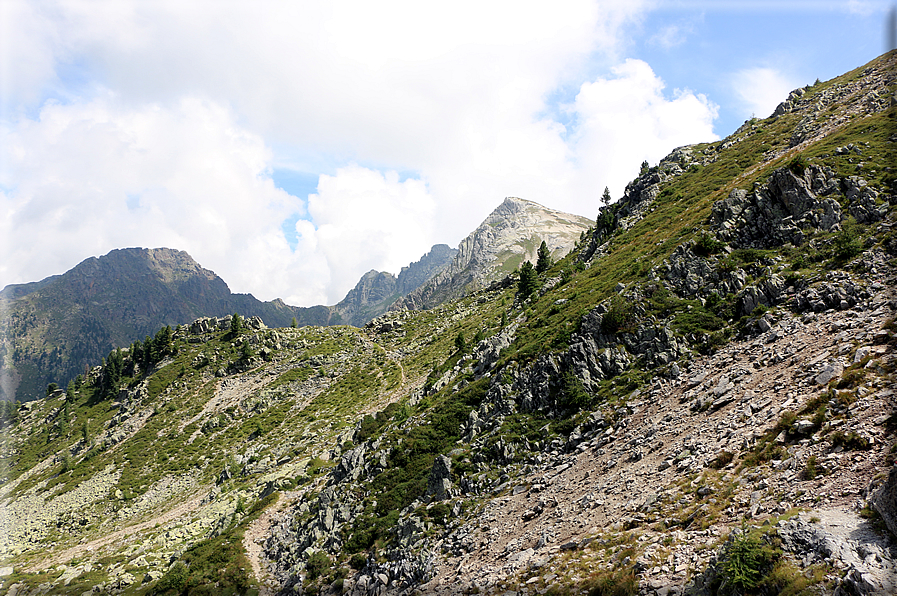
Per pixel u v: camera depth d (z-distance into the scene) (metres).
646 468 29.00
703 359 38.00
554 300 75.50
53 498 103.81
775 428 23.55
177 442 118.50
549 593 21.77
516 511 34.47
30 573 70.50
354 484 54.00
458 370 77.62
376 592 35.66
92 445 129.12
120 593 57.75
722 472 23.52
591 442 37.22
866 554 13.33
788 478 19.64
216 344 168.38
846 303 31.92
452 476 43.94
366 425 77.19
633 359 43.47
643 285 49.19
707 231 52.12
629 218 99.50
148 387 148.38
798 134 78.62
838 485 17.23
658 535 21.42
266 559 54.22
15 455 139.25
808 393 24.73
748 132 105.88
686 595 16.61
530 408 45.94
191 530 74.19
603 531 24.84
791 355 30.30
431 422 55.88
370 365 143.12
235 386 145.75
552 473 36.66
